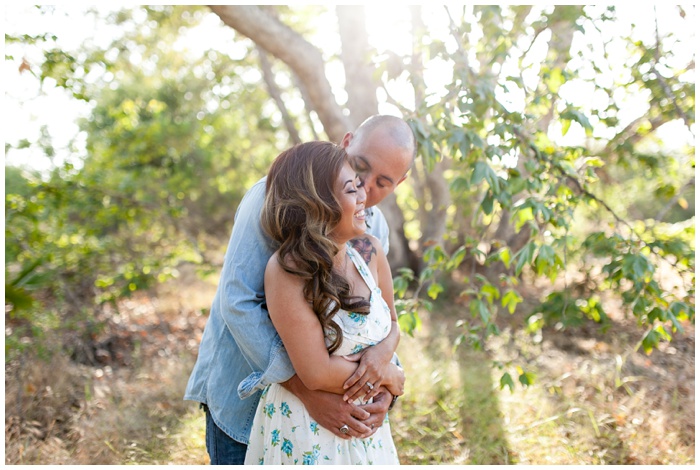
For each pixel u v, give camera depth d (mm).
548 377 4031
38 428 3314
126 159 7715
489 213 2762
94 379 4000
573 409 3391
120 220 6621
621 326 5121
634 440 3162
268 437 1712
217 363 1848
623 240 2965
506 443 3174
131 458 3020
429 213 6578
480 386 3816
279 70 8578
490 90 2791
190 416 3465
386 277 1935
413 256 6656
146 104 9570
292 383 1653
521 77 2906
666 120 4305
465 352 4473
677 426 3281
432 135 2775
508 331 4863
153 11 7285
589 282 4406
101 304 5434
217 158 9281
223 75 8602
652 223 3988
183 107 9836
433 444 3230
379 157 1790
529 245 2723
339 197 1598
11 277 4852
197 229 8234
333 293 1580
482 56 3295
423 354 4379
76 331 4766
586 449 3113
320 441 1663
